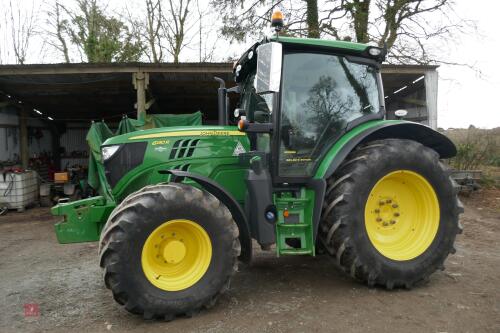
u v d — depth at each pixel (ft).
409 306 11.27
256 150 13.34
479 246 18.12
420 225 13.15
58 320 11.12
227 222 11.21
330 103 13.07
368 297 11.97
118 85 36.42
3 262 17.81
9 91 36.91
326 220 12.12
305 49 12.82
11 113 40.34
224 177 13.04
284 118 12.67
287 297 12.17
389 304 11.42
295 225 12.00
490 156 40.81
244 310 11.30
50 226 26.40
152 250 10.86
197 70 30.68
